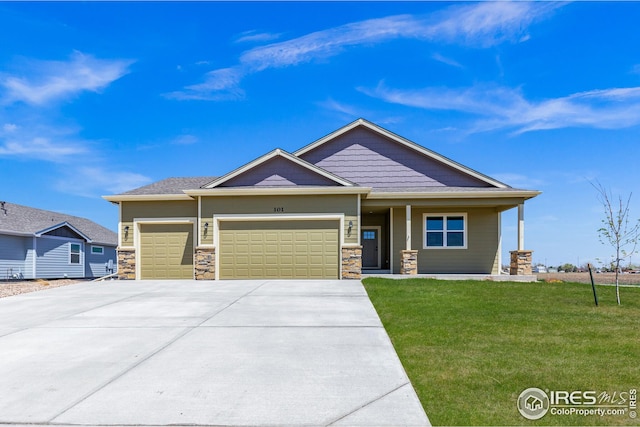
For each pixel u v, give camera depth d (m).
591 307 8.63
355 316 8.05
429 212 17.25
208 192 14.98
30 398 4.28
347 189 14.84
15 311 9.11
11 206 26.02
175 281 14.60
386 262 18.45
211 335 6.68
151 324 7.51
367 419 3.78
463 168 17.22
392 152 17.70
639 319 7.50
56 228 25.66
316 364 5.25
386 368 5.09
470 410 3.91
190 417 3.84
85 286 13.32
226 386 4.55
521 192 15.34
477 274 16.61
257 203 15.16
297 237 15.08
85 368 5.16
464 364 5.10
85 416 3.87
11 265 22.67
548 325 7.04
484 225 17.19
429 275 15.56
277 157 15.67
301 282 13.56
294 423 3.72
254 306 9.13
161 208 16.23
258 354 5.66
